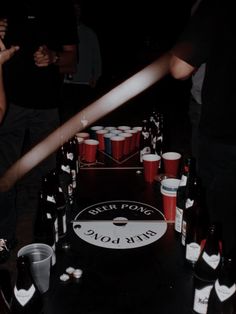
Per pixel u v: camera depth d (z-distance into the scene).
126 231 1.87
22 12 3.04
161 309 1.39
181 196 1.92
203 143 2.11
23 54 3.04
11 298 1.55
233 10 1.83
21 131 3.18
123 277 1.56
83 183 2.43
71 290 1.48
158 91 9.57
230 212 2.14
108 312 1.38
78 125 3.44
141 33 12.04
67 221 1.96
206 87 2.02
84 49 4.89
